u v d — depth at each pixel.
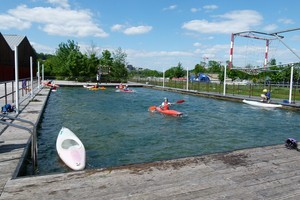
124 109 19.69
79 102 23.41
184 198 4.11
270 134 12.67
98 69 56.62
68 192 4.22
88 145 9.98
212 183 4.71
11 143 7.61
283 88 37.38
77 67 54.84
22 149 6.94
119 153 9.09
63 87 40.06
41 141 10.23
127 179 4.79
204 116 17.42
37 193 4.17
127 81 60.06
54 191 4.25
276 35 23.38
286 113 19.12
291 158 6.25
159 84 49.69
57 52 62.41
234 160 6.02
